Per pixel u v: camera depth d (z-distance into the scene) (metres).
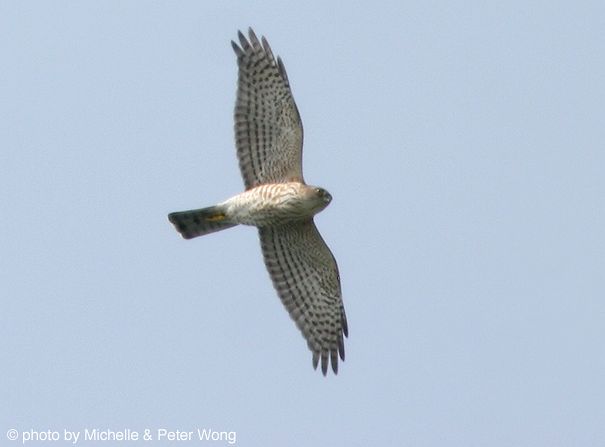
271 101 15.81
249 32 15.89
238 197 16.03
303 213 15.86
